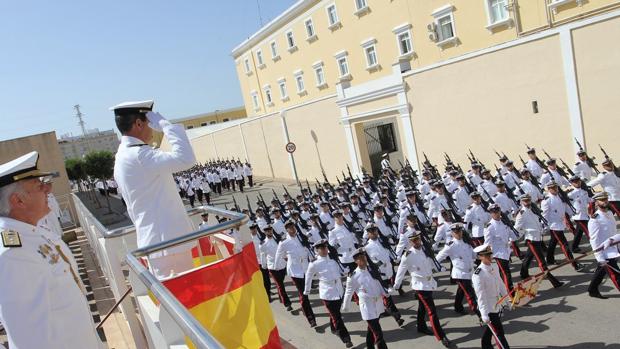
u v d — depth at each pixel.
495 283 7.35
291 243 10.53
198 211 4.69
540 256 9.68
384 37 25.59
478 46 20.55
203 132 43.22
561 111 14.41
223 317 3.30
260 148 32.78
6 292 2.33
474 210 11.16
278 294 12.24
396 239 12.82
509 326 8.23
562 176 13.05
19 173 2.63
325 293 8.97
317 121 25.50
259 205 18.52
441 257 8.93
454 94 17.44
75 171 28.66
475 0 20.16
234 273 3.45
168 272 3.49
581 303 8.48
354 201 14.97
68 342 2.60
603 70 13.21
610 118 13.34
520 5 18.34
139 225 3.52
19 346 2.33
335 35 29.27
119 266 4.37
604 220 8.61
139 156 3.41
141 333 4.31
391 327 9.23
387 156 22.80
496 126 16.33
